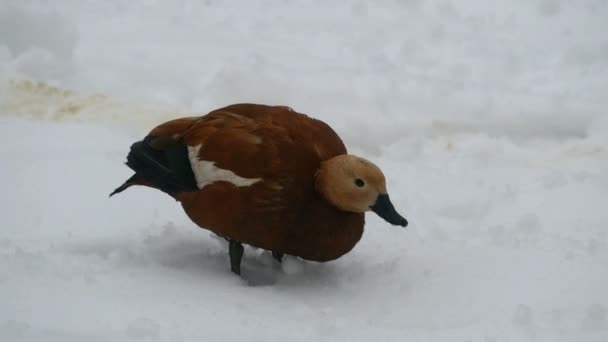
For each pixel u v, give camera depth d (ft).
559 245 33.42
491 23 63.26
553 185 40.52
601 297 28.48
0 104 48.91
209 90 51.88
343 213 28.71
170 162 29.37
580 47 58.54
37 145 42.42
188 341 23.73
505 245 33.60
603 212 37.50
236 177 28.04
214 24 63.62
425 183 40.63
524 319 26.63
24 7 56.59
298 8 65.82
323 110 49.62
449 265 31.32
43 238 32.09
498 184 40.86
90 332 23.77
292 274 30.55
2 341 22.79
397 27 62.44
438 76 55.72
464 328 26.18
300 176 28.09
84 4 65.87
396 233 34.78
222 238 33.04
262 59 55.11
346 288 29.43
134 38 59.72
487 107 50.70
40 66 53.42
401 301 28.43
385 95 51.70
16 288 26.43
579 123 49.90
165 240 32.58
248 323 25.43
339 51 59.16
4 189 36.63
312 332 25.23
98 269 28.86
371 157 45.47
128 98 51.24
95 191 37.06
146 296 26.84
